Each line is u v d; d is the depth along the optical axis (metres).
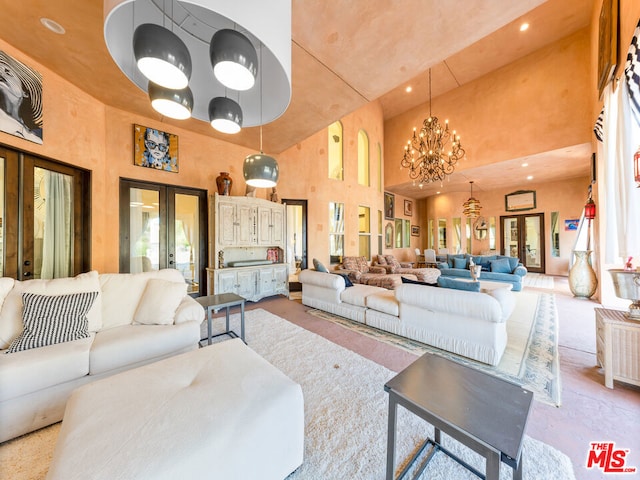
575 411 1.69
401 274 6.04
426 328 2.70
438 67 5.86
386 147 8.31
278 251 5.48
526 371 2.19
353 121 7.02
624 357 1.90
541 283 6.48
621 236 2.57
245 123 1.90
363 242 7.50
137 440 0.95
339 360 2.41
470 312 2.34
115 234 3.71
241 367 1.45
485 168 6.28
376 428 1.56
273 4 1.02
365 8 2.08
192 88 1.85
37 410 1.55
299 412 1.29
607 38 3.09
